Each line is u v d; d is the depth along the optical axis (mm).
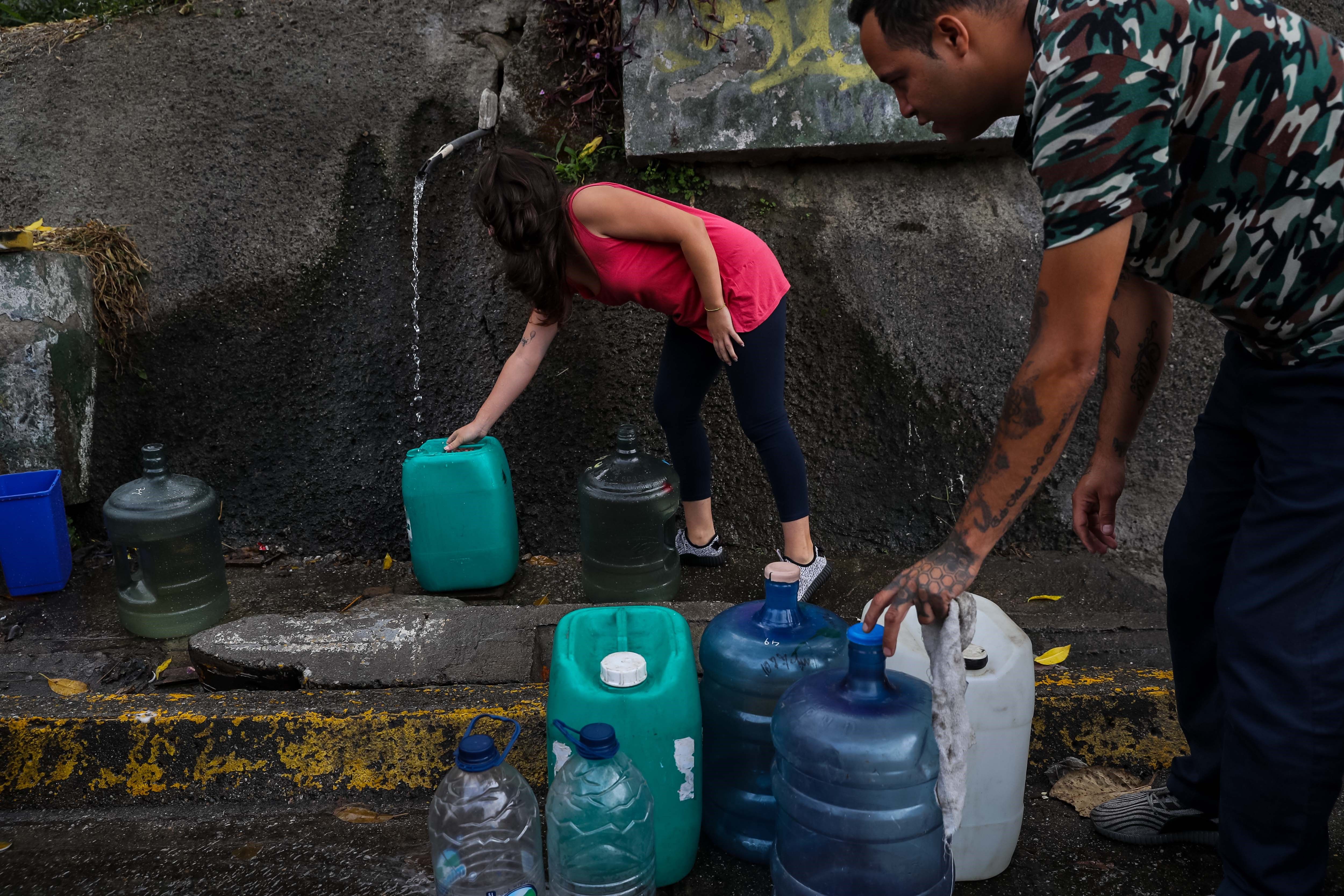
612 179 3619
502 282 3551
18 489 3195
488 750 1596
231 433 3537
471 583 3080
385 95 3674
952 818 1529
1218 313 1430
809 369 3500
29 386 3234
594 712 1719
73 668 2629
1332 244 1269
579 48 3580
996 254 3514
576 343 3521
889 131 3400
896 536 3373
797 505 2836
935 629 1496
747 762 1887
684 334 2771
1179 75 1185
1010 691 1750
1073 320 1235
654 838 1751
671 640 1862
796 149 3480
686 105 3430
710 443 3498
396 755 2172
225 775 2154
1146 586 3045
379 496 3494
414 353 3559
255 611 3012
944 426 3432
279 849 1964
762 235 3566
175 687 2543
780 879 1664
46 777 2145
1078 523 1844
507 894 1580
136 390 3549
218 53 3717
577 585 3184
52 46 3779
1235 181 1267
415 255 3594
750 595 3051
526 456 3490
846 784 1533
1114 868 1886
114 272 3504
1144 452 3387
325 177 3631
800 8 3346
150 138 3662
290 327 3574
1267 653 1408
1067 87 1178
